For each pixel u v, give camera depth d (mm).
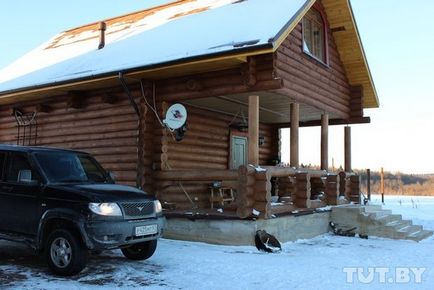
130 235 6824
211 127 13695
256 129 9852
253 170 9547
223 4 13523
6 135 14742
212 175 10039
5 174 7574
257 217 9391
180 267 7352
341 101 14773
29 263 7492
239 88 9977
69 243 6566
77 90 12531
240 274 6996
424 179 51125
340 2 13141
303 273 7203
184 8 15023
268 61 9586
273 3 11508
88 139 12508
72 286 6023
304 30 12695
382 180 26328
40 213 6953
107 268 7172
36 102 13914
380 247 10453
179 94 10852
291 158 11625
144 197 7340
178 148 12242
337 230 12648
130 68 10305
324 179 13352
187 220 10148
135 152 11469
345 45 14344
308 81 12188
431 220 16859
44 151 7738
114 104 12008
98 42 14766
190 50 9820
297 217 11125
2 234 7375
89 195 6699
